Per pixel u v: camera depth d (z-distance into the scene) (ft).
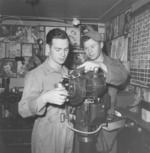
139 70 6.82
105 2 7.86
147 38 6.22
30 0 7.72
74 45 11.18
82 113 3.73
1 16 10.18
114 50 9.53
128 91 7.50
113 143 5.61
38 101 3.61
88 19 10.76
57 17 10.49
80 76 3.72
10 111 9.82
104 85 3.70
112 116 4.24
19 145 9.12
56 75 4.30
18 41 11.18
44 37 11.28
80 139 3.82
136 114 5.78
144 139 4.86
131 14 7.59
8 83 10.70
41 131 4.10
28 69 10.81
